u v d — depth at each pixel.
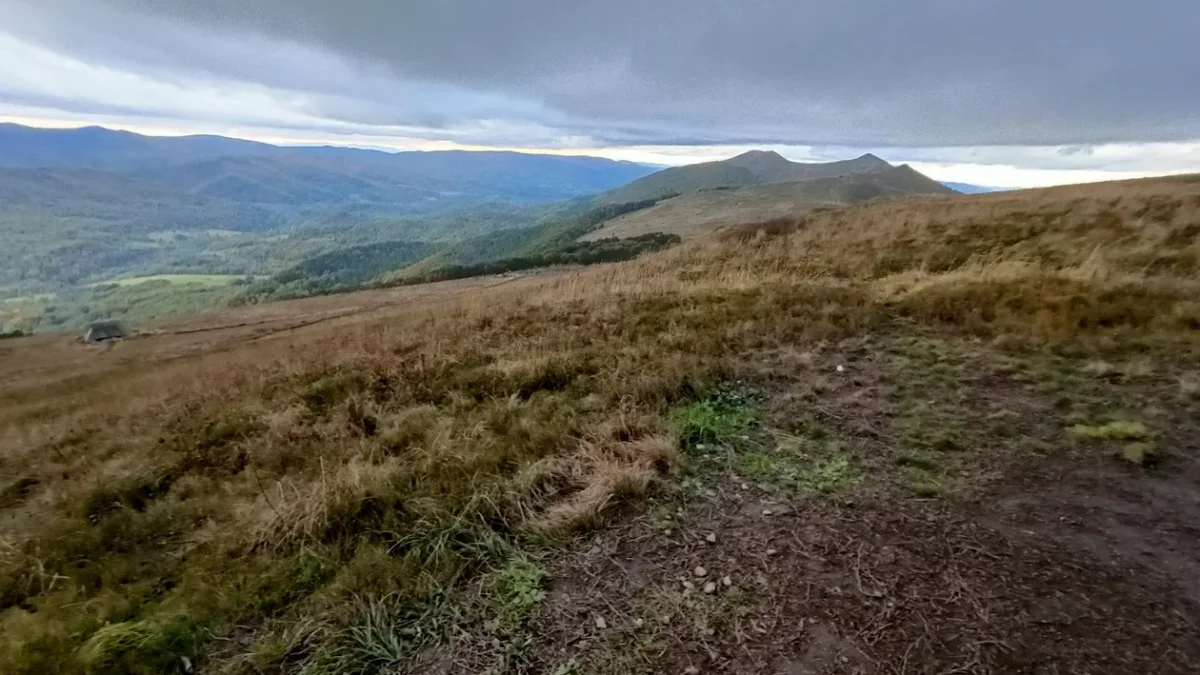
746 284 11.36
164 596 3.53
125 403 12.27
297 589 3.34
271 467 5.48
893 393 5.40
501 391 6.40
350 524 3.89
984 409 4.96
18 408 16.58
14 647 3.11
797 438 4.66
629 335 8.11
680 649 2.70
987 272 10.26
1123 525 3.36
